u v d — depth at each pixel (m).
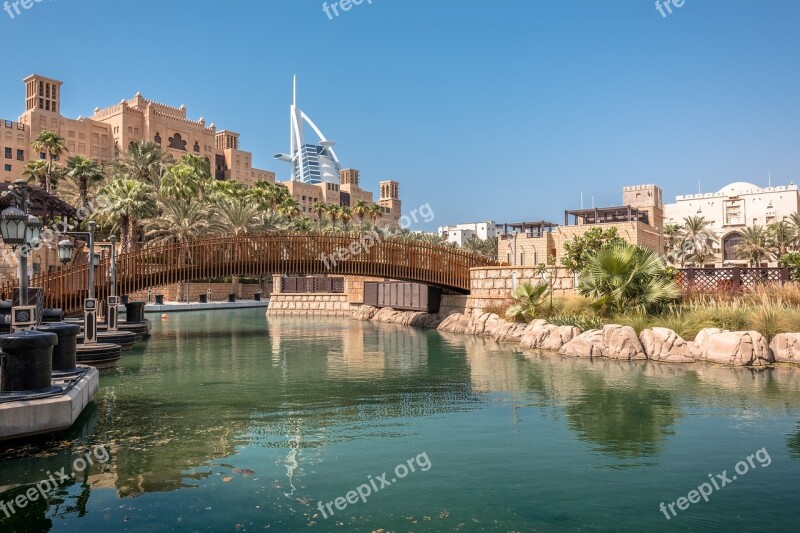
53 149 60.50
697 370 14.18
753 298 18.55
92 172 51.34
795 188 99.69
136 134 118.50
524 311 22.97
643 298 19.33
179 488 5.92
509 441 7.79
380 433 8.24
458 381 12.91
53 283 20.69
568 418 9.13
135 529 4.89
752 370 13.97
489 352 18.78
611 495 5.75
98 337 18.62
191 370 14.93
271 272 27.03
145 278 23.88
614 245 21.16
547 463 6.80
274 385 12.52
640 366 15.05
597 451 7.29
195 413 9.62
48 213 17.34
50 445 7.48
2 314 13.42
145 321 25.22
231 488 5.92
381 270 28.45
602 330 17.59
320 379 13.38
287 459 6.96
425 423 8.87
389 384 12.60
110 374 14.22
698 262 81.00
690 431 8.22
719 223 106.25
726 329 16.19
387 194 183.88
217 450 7.34
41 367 7.96
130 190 50.09
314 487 5.98
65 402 7.73
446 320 30.00
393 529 4.90
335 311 45.41
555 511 5.34
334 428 8.56
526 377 13.37
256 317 43.03
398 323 35.12
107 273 22.44
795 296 18.03
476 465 6.73
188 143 128.38
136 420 9.06
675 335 16.34
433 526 4.98
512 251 60.84
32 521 5.05
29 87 107.75
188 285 61.53
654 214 62.69
